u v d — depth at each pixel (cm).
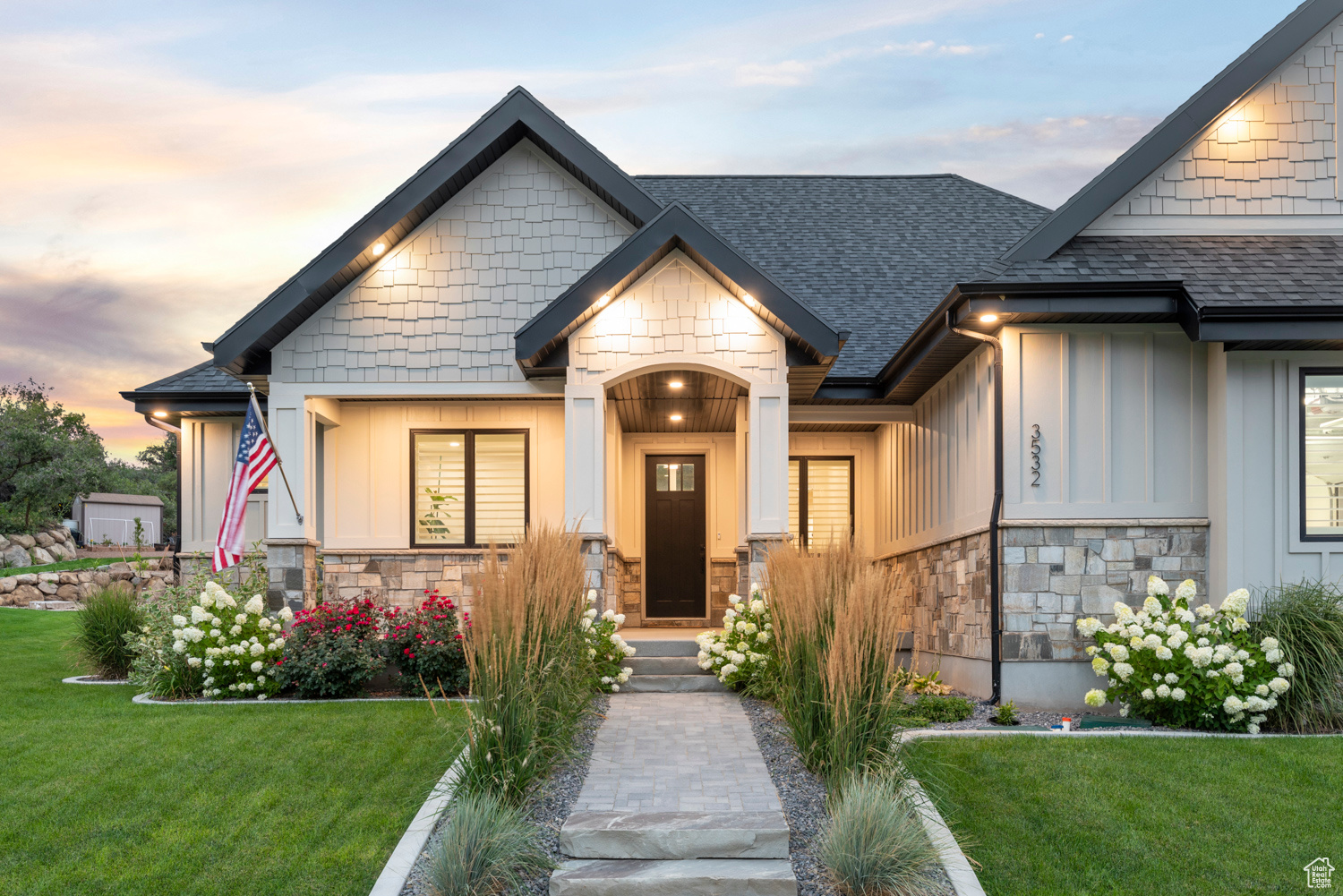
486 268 1105
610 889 502
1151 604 816
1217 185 961
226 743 712
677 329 1023
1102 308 859
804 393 1179
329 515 1173
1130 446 895
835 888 509
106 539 3353
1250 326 827
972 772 647
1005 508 890
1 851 530
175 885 493
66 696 940
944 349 992
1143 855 533
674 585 1406
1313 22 950
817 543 828
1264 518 862
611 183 1055
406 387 1093
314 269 1037
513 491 1186
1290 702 771
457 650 923
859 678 624
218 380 1358
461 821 504
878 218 1588
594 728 785
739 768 669
